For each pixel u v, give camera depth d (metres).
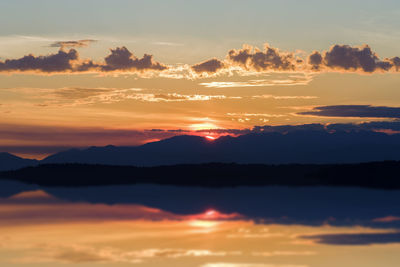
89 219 181.75
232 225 168.62
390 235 149.75
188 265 120.38
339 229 159.75
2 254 127.50
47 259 123.06
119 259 124.50
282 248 134.62
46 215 190.88
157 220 179.88
